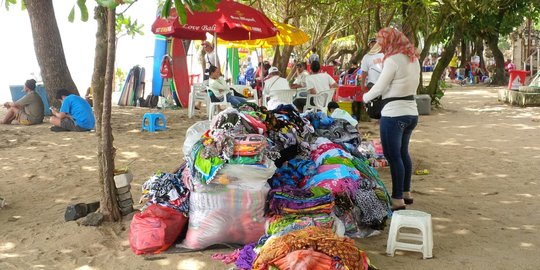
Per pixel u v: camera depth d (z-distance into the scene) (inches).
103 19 211.2
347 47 1024.9
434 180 292.2
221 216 184.7
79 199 254.8
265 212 187.2
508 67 1283.2
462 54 1272.1
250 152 184.1
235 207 184.4
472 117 558.9
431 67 1664.6
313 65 466.0
